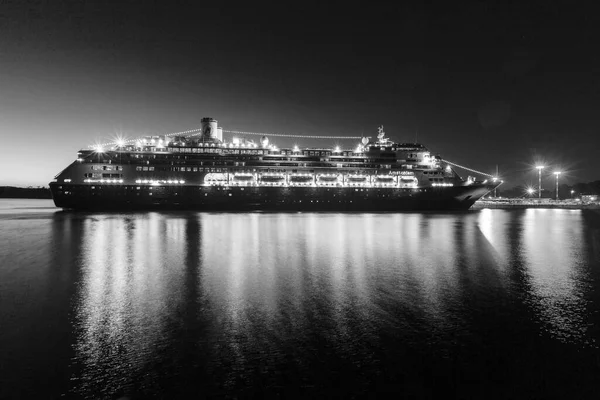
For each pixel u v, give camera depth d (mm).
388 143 105812
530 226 67438
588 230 60344
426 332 16531
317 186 98375
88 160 89000
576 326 17297
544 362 14031
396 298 21125
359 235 48875
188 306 19609
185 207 93562
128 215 79625
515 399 11836
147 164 91688
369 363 13797
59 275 26234
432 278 25828
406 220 73750
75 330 16547
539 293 22375
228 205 95438
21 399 11555
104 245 39375
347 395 11914
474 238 47438
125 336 15891
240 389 12156
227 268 28562
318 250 37000
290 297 21172
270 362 13805
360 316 18266
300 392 12023
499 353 14664
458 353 14617
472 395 12008
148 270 27781
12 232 50312
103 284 23844
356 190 99625
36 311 18906
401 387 12359
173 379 12695
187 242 41594
